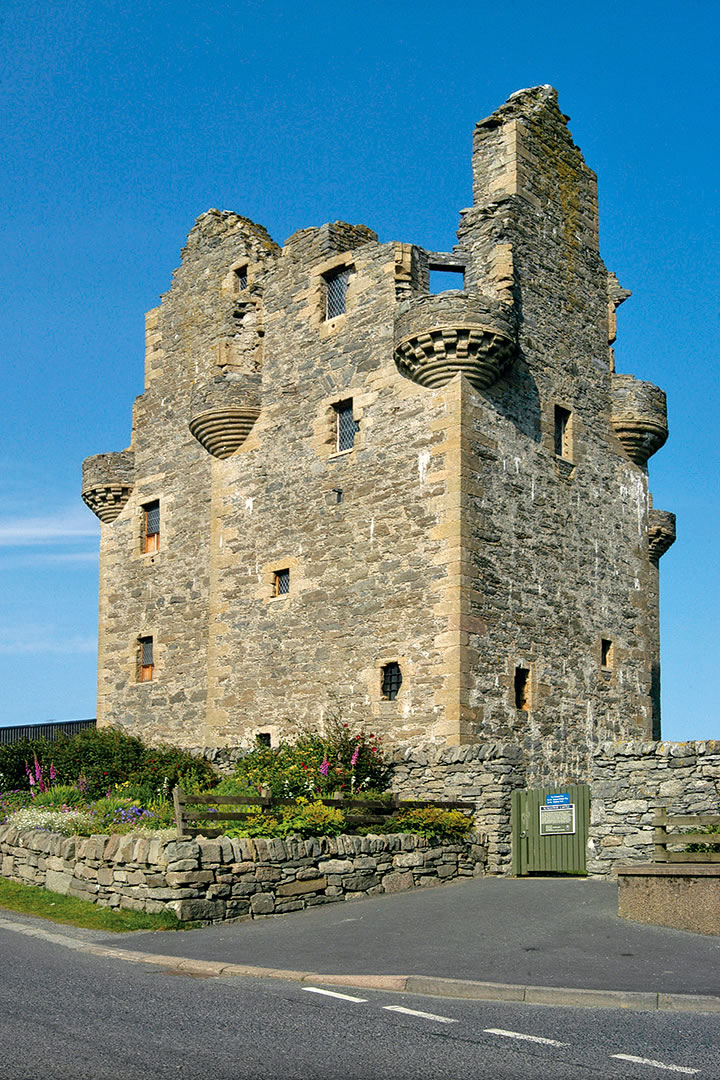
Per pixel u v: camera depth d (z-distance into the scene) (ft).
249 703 84.79
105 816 63.31
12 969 39.06
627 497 88.58
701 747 57.16
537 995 34.99
